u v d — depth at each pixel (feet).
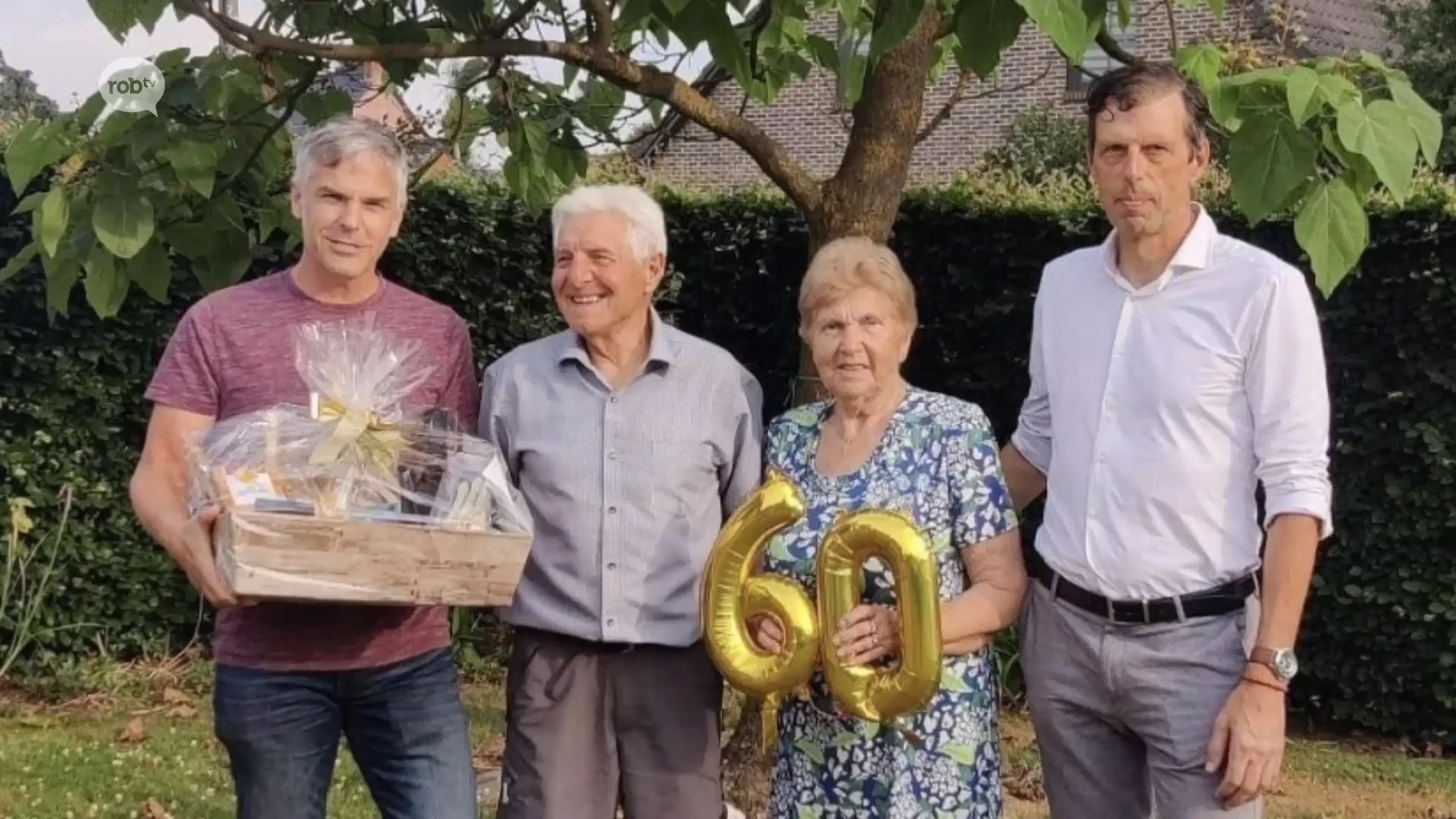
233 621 8.50
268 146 11.51
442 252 20.98
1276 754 8.02
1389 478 18.34
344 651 8.50
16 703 19.16
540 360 9.21
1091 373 8.66
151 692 19.70
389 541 7.54
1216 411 8.26
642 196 9.00
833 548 8.25
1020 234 19.77
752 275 21.48
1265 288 8.14
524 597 9.01
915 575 7.93
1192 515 8.29
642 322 9.20
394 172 8.58
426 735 8.73
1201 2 11.93
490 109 14.70
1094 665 8.65
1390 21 41.96
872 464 8.65
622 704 9.01
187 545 7.80
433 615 8.86
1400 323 18.08
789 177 12.37
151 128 10.03
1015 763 17.07
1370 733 19.39
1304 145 8.87
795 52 14.21
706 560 8.91
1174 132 8.14
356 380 7.98
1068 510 8.75
